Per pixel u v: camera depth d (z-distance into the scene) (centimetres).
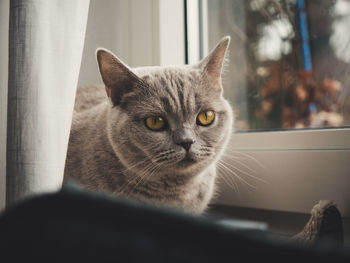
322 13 42
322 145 36
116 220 9
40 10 28
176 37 47
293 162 37
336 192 35
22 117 27
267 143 39
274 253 8
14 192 27
